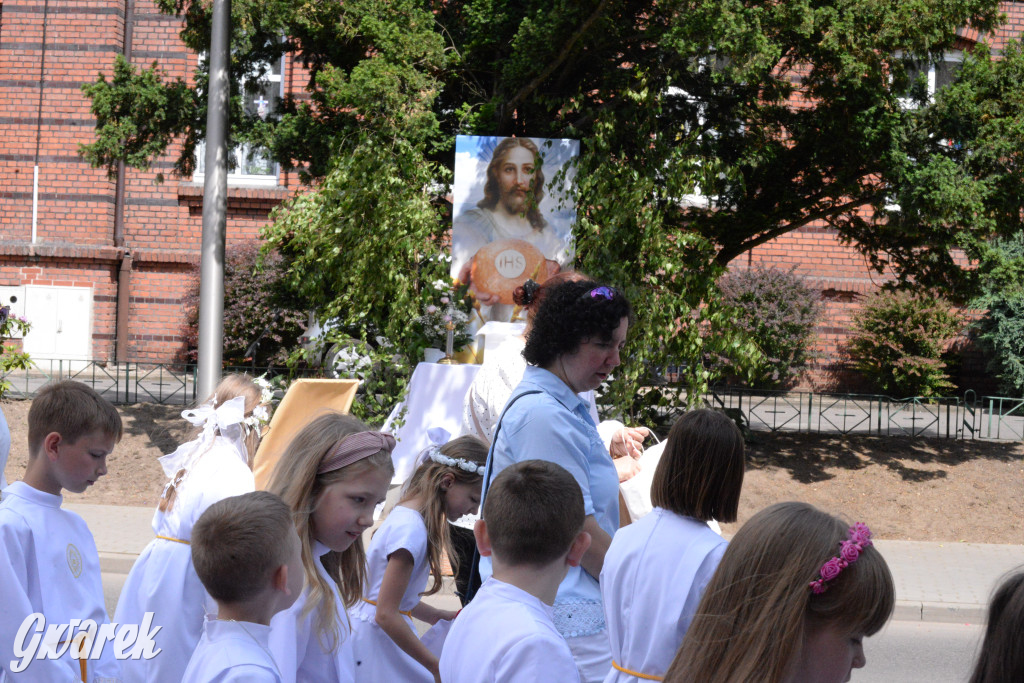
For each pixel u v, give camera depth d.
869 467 10.66
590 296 2.79
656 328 9.45
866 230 11.80
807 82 10.41
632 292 9.53
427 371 9.18
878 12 8.91
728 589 1.82
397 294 9.84
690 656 1.83
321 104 11.04
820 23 9.05
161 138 11.24
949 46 10.21
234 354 16.11
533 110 10.96
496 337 9.19
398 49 9.66
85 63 17.52
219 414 3.60
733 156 11.04
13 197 17.67
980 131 9.70
